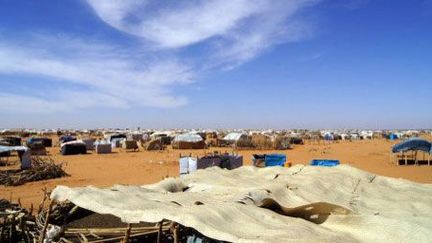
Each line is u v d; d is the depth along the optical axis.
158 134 73.69
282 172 12.42
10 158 40.12
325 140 83.94
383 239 6.74
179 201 7.90
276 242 5.69
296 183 9.62
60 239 10.30
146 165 32.97
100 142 52.06
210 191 9.39
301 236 6.04
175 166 32.31
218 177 11.48
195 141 54.78
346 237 6.52
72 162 35.62
